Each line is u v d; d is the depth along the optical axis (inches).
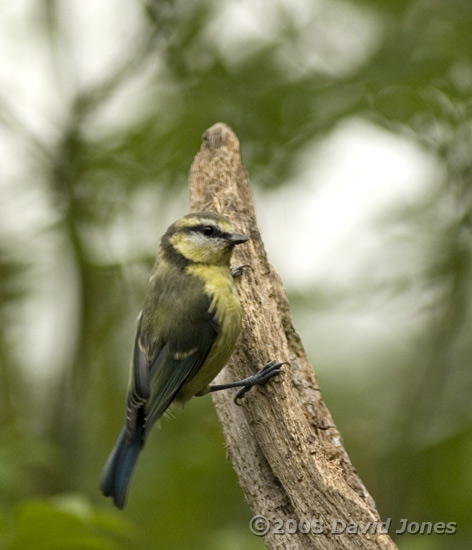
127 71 489.4
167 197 474.9
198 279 323.3
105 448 491.5
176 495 434.9
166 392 322.7
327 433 286.7
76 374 502.9
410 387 479.5
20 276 475.5
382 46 457.1
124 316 507.5
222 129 351.9
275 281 324.2
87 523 285.9
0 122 483.8
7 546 283.7
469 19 454.9
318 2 467.5
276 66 466.0
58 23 492.7
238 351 307.9
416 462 425.4
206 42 474.3
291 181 457.4
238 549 398.0
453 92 443.8
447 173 460.4
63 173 484.1
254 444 289.3
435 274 452.4
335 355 522.6
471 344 469.7
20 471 424.5
